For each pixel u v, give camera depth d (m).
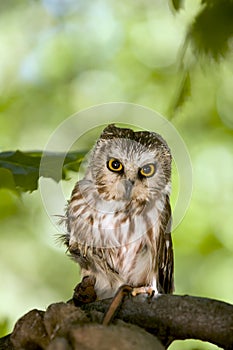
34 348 5.39
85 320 5.21
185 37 5.38
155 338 5.02
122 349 4.82
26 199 16.38
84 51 20.53
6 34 20.64
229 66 5.55
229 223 17.05
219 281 16.47
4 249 17.02
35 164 7.93
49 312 5.28
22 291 17.00
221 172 17.50
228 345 5.55
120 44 20.52
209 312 5.61
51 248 17.08
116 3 21.08
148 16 20.67
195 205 17.14
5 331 11.23
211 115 17.84
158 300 5.80
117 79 20.14
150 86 19.89
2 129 19.44
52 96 20.03
